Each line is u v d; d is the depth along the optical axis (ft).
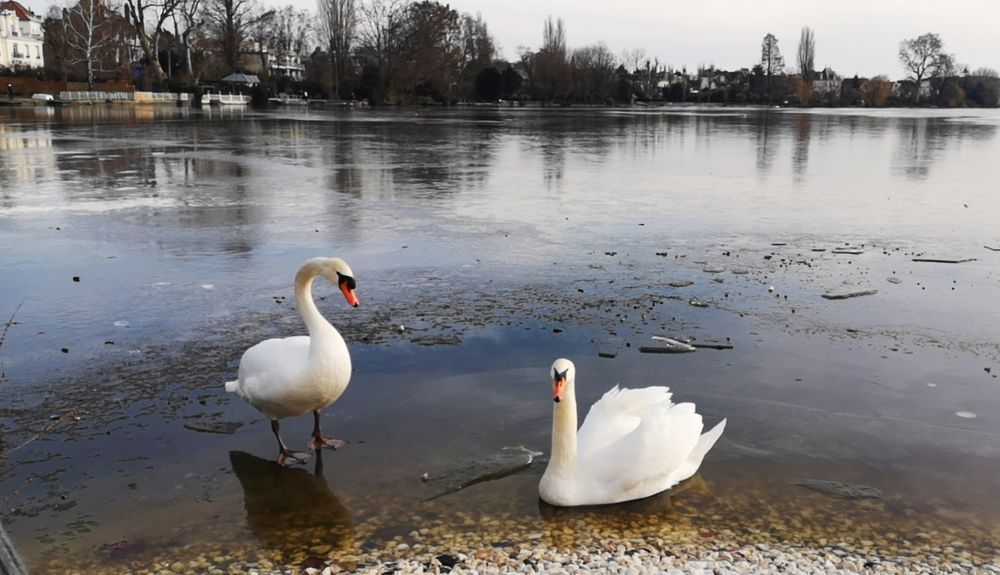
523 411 21.06
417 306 30.27
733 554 14.49
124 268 35.68
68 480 17.38
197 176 70.08
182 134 123.54
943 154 102.22
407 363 24.44
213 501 16.61
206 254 38.75
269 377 18.02
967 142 125.08
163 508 16.30
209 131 132.36
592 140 124.06
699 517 15.96
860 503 16.47
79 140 106.73
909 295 32.45
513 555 14.48
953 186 68.64
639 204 56.70
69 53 283.18
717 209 54.70
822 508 16.28
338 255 38.81
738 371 23.93
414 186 65.41
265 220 48.37
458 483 17.33
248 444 19.31
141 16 263.49
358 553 14.60
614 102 415.03
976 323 28.76
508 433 19.79
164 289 32.24
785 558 14.35
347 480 17.51
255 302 30.68
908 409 21.29
